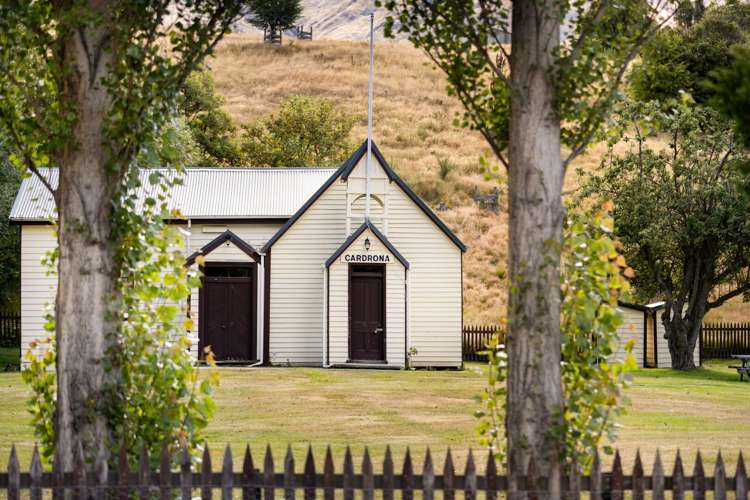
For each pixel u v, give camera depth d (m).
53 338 13.30
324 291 41.66
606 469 17.19
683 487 10.40
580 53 11.88
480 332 50.06
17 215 42.22
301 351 42.94
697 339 48.81
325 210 43.56
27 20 12.44
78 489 10.46
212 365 12.43
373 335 41.94
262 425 23.39
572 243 11.94
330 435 21.86
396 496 14.66
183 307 13.00
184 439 12.11
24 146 12.84
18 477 10.45
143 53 12.44
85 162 12.38
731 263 46.12
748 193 9.76
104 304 12.29
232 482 10.41
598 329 11.68
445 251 43.94
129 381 12.23
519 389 11.50
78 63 12.38
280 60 127.25
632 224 44.94
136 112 12.37
